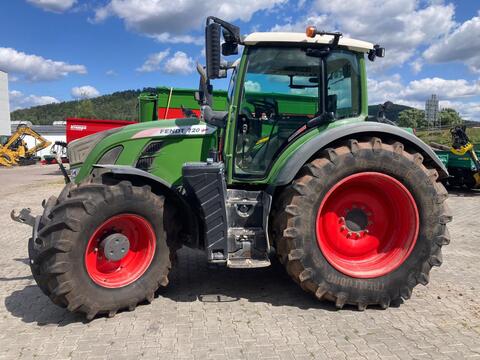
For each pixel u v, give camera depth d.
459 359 3.04
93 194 3.64
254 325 3.57
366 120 4.41
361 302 3.87
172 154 4.55
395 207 4.09
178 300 4.11
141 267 3.91
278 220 3.91
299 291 4.34
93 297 3.62
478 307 3.96
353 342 3.29
